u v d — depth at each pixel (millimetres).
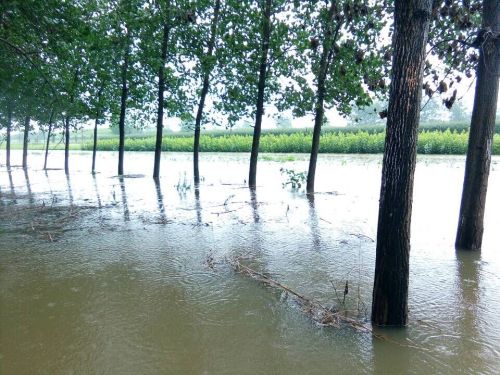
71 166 26844
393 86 3512
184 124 17109
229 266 5426
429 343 3439
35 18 9562
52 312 4066
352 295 4434
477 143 5887
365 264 5457
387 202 3617
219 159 30922
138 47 16469
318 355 3266
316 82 12602
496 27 5543
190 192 12789
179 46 15773
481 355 3258
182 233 7254
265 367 3111
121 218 8625
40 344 3463
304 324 3783
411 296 4402
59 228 7703
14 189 13992
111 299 4375
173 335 3598
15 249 6301
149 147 49375
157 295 4477
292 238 6863
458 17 5809
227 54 14375
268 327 3730
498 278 4914
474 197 5969
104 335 3604
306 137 39156
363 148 36031
